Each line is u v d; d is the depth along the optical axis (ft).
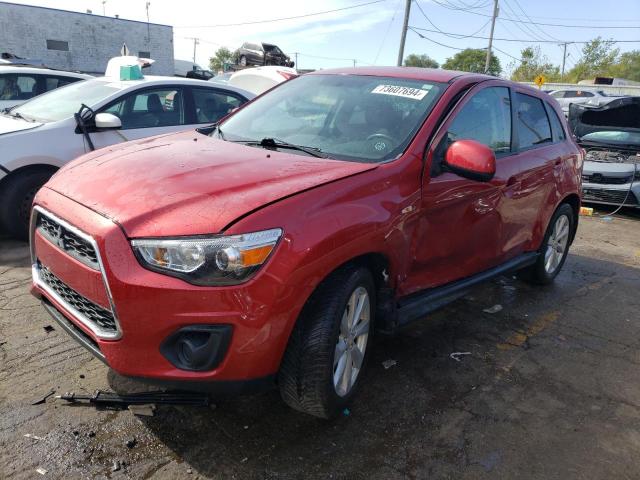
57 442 8.54
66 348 11.23
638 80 193.36
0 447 8.33
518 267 14.90
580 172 17.54
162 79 20.63
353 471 8.53
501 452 9.30
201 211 7.86
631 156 30.19
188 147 10.78
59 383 10.02
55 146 17.48
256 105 13.62
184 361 7.81
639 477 8.99
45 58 117.08
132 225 7.79
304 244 7.99
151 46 131.75
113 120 17.76
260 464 8.49
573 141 17.54
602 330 14.60
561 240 17.53
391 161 10.20
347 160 10.36
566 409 10.75
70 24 118.73
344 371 9.38
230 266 7.52
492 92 13.24
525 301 16.21
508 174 13.00
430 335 13.42
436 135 10.93
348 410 10.03
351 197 8.98
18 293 13.62
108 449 8.50
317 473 8.41
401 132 10.93
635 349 13.61
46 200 9.20
